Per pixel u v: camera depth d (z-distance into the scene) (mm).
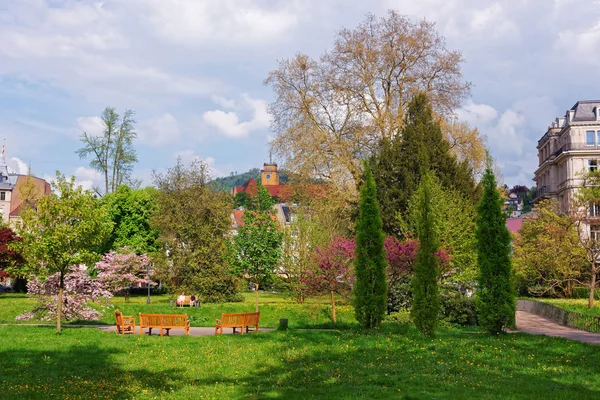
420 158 36906
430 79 42281
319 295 32594
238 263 33781
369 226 24031
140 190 55219
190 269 40656
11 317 31078
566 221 39188
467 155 41906
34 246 22516
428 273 22078
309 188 42062
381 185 37906
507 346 18859
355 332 22328
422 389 12734
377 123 40656
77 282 27578
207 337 22016
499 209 22266
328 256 31062
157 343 20359
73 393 12391
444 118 42344
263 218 33656
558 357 16953
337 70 42156
